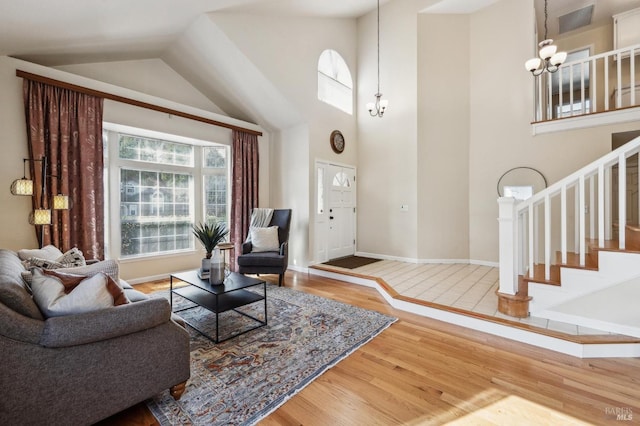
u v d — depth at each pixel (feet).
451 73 16.22
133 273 12.98
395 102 17.21
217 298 7.65
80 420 4.25
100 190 11.21
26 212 9.67
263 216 15.03
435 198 16.26
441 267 15.16
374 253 18.17
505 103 15.10
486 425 4.70
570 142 13.37
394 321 8.94
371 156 18.38
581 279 7.46
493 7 15.43
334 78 17.83
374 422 4.79
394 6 17.13
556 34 17.44
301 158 16.03
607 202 11.99
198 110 14.37
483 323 8.23
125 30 10.15
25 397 3.88
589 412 4.97
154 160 14.14
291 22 14.73
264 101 15.11
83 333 4.21
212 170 16.05
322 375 6.12
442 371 6.25
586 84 17.93
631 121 12.01
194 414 4.97
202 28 11.97
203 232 9.45
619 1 14.67
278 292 11.99
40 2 7.06
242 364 6.50
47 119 10.07
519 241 9.10
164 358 5.07
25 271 5.93
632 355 6.73
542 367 6.37
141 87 13.35
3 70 9.23
